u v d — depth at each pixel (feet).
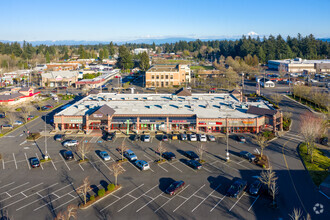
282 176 165.37
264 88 497.87
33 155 198.39
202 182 157.79
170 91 481.05
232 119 246.06
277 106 336.29
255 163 183.93
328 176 163.94
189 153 194.08
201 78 584.81
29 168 176.14
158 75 533.96
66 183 156.25
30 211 128.88
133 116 260.21
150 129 261.24
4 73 625.82
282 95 425.69
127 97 339.36
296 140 231.50
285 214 127.24
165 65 647.97
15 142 226.58
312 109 332.60
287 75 640.17
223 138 236.22
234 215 126.41
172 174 167.84
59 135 233.35
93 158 192.34
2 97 367.25
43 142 226.38
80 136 241.55
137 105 295.69
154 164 182.50
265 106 292.61
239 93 353.92
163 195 143.43
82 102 310.24
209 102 310.04
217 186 153.28
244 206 133.69
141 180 159.94
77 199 139.33
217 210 130.41
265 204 135.54
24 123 283.38
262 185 154.51
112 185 146.00
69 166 179.11
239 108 284.82
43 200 138.51
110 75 639.76
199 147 214.28
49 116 313.73
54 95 431.84
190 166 179.01
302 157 193.16
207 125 248.52
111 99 326.03
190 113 265.54
